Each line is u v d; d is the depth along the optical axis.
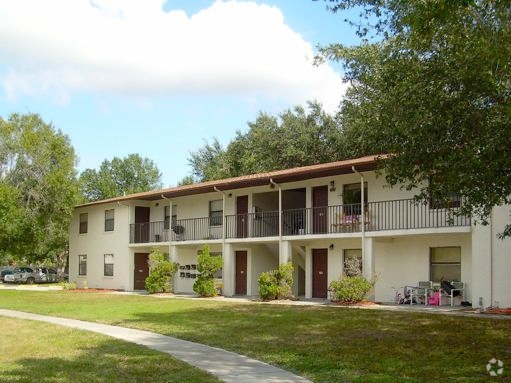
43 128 36.81
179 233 33.12
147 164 81.31
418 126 10.61
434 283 21.95
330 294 24.44
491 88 9.90
